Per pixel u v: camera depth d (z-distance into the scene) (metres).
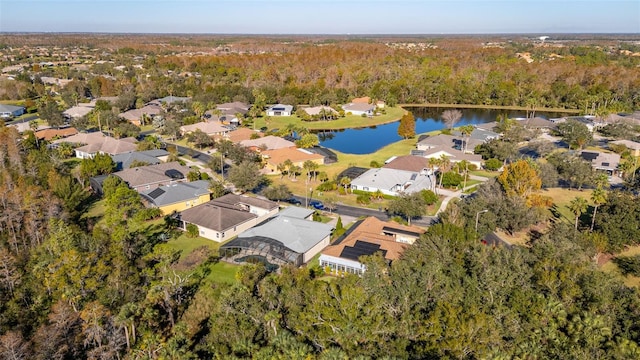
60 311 45.88
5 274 52.53
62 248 54.09
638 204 66.44
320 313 41.00
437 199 86.19
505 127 136.50
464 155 112.19
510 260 49.50
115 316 44.50
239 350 38.75
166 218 74.19
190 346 42.72
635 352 35.12
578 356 35.66
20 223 66.12
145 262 57.59
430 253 52.09
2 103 176.38
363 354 37.28
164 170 95.31
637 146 116.38
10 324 46.81
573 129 119.94
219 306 44.69
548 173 88.69
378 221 70.12
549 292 44.75
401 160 104.12
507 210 69.56
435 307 41.75
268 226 67.06
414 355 37.62
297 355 35.75
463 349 37.50
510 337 39.59
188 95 195.12
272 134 135.50
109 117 143.50
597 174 90.19
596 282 43.72
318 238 65.25
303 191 92.44
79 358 43.69
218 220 69.56
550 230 67.31
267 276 52.06
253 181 87.81
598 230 66.06
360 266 56.75
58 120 141.25
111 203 70.56
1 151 91.06
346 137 147.38
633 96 184.00
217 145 116.06
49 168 85.06
